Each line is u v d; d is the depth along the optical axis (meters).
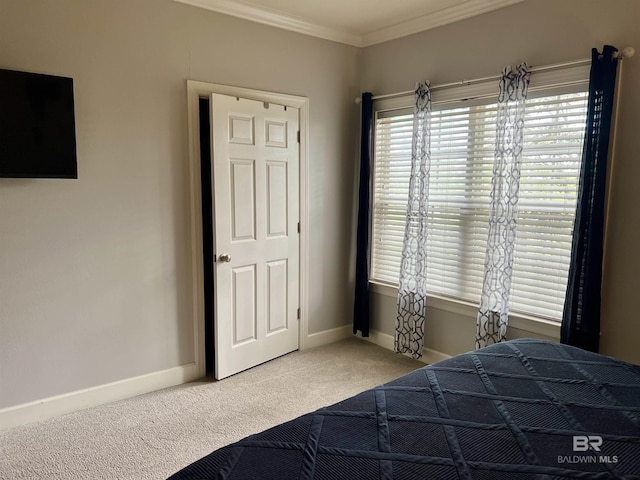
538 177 2.79
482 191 3.12
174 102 2.89
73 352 2.66
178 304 3.05
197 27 2.95
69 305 2.62
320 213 3.78
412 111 3.52
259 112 3.22
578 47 2.56
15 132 2.31
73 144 2.48
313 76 3.58
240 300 3.24
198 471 1.19
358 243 3.88
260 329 3.41
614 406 1.49
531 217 2.84
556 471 1.16
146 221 2.86
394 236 3.77
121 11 2.65
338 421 1.38
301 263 3.68
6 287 2.42
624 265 2.46
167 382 3.05
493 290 2.93
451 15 3.13
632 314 2.45
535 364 1.83
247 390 3.01
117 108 2.68
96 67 2.59
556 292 2.76
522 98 2.74
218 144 2.98
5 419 2.47
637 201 2.39
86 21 2.54
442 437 1.29
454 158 3.24
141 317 2.90
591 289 2.47
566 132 2.65
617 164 2.44
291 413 2.71
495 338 2.95
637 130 2.37
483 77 3.01
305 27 3.44
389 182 3.77
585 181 2.45
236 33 3.12
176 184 2.95
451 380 1.67
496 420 1.39
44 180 2.48
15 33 2.34
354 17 3.31
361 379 3.21
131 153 2.76
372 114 3.79
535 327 2.82
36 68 2.41
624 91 2.39
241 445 1.27
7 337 2.45
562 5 2.61
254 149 3.21
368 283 3.92
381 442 1.27
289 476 1.13
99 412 2.68
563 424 1.38
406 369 3.40
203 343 3.19
